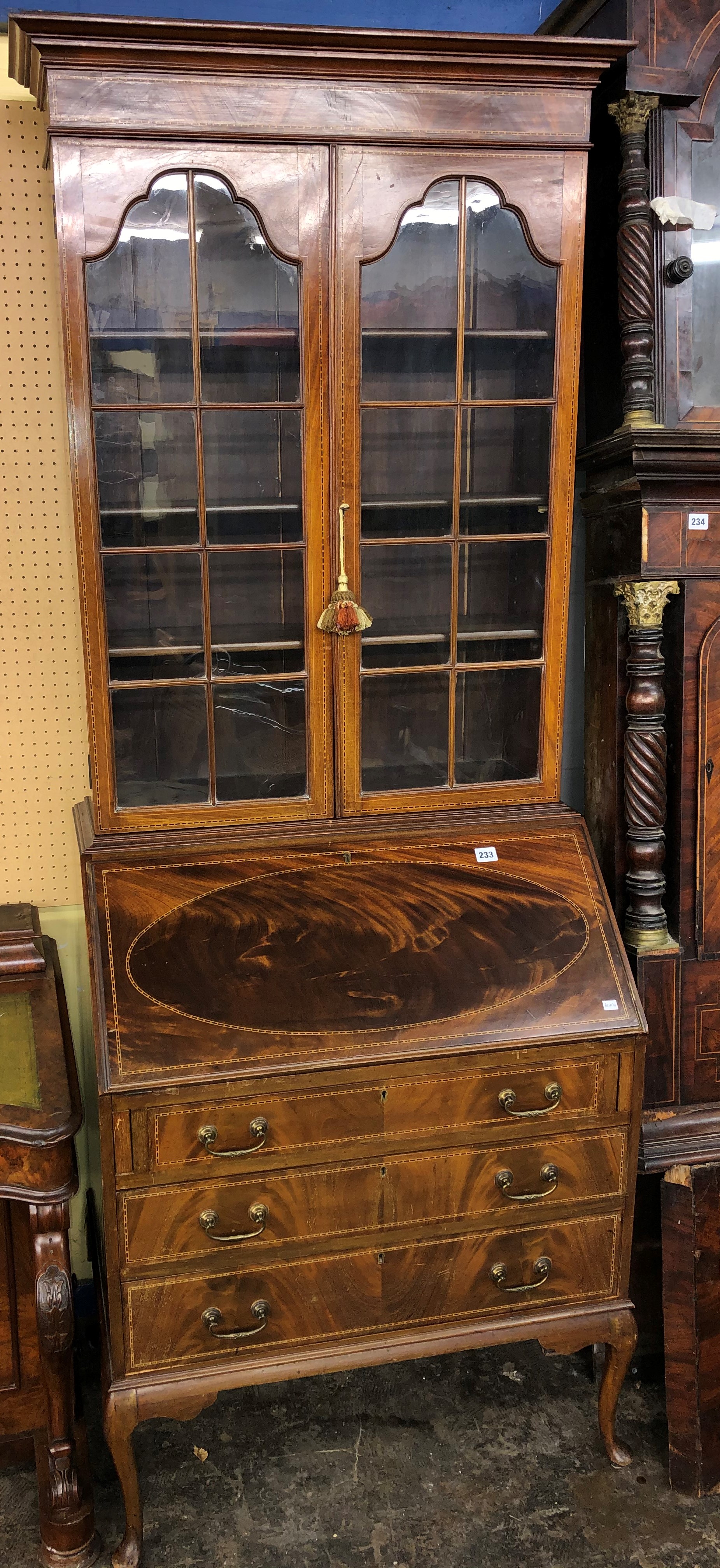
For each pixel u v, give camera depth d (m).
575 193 1.78
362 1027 1.66
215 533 1.78
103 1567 1.74
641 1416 2.10
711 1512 1.87
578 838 1.97
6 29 1.88
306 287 1.71
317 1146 1.66
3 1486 1.93
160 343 1.70
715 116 1.85
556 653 1.94
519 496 1.89
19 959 1.98
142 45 1.55
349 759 1.89
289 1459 1.98
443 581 1.89
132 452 1.72
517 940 1.81
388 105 1.68
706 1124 2.00
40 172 1.94
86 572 1.73
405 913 1.81
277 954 1.72
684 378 1.88
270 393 1.75
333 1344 1.75
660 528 1.86
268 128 1.64
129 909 1.74
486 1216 1.78
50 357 2.01
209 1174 1.62
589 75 1.73
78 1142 2.27
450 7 2.08
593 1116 1.79
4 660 2.10
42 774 2.17
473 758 1.97
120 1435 1.65
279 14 2.01
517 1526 1.83
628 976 1.81
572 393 1.85
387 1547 1.79
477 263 1.79
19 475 2.04
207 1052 1.59
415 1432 2.05
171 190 1.65
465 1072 1.70
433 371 1.81
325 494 1.79
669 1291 1.93
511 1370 2.23
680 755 1.95
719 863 1.97
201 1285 1.66
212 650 1.81
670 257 1.85
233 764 1.86
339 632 1.80
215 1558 1.76
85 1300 2.27
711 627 1.92
